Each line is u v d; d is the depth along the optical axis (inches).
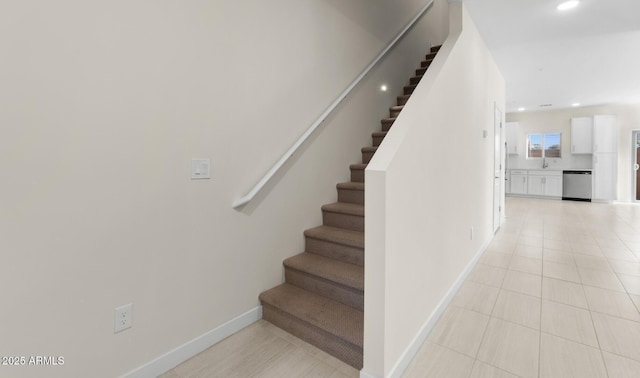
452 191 98.6
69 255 52.0
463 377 64.4
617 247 157.2
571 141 332.2
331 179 112.3
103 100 54.5
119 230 57.8
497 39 144.7
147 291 62.6
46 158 48.9
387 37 145.9
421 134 73.9
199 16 68.3
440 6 218.7
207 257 73.2
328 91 108.2
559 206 295.3
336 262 91.2
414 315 72.0
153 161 61.9
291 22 92.4
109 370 57.7
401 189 63.5
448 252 95.8
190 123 67.8
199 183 70.4
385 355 59.0
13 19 45.1
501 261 136.6
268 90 85.7
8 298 46.6
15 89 45.6
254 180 83.0
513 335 79.4
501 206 209.3
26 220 47.5
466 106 114.5
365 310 60.5
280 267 93.0
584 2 113.7
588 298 100.0
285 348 74.6
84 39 51.8
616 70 193.5
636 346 74.4
